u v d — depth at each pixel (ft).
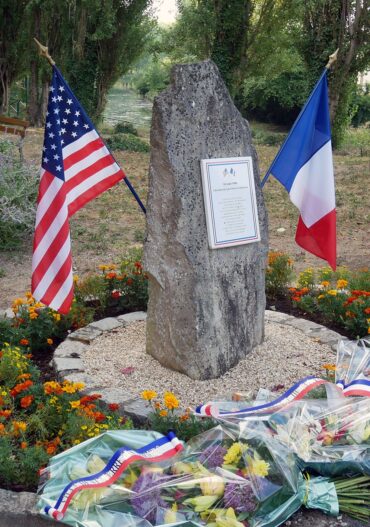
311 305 20.95
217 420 12.15
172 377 16.02
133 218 37.83
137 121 115.75
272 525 10.78
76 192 16.62
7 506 11.00
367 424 12.13
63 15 75.66
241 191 16.35
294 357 17.11
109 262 29.01
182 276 15.72
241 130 16.69
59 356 16.96
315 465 11.62
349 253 30.76
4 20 79.51
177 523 10.29
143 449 11.19
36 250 15.85
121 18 75.92
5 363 15.29
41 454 11.89
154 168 15.85
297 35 72.49
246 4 70.90
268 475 10.91
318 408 12.48
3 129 32.07
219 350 16.14
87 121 16.76
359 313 19.15
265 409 12.17
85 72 77.00
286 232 35.01
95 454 11.33
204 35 73.77
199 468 10.97
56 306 15.89
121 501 10.52
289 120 117.50
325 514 11.32
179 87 15.49
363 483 11.83
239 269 16.63
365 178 50.37
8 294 24.70
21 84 119.14
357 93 117.08
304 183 17.42
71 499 10.39
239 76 74.64
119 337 18.35
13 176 31.48
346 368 13.92
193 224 15.62
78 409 13.04
